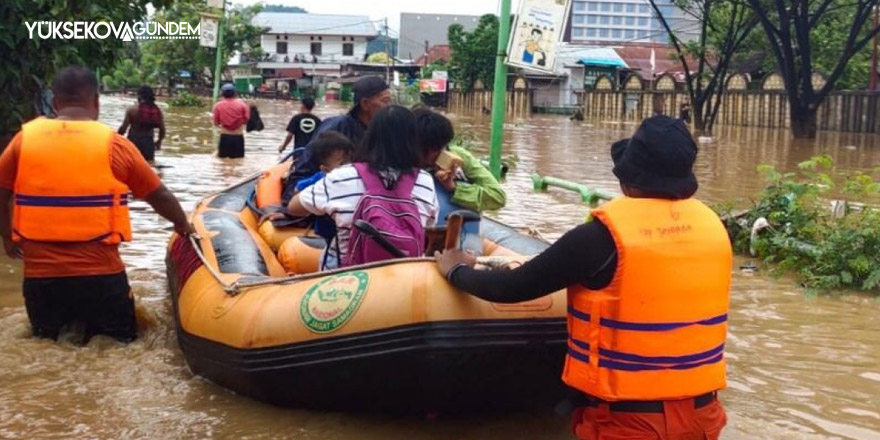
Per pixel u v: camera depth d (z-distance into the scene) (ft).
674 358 10.32
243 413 14.40
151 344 17.87
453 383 13.17
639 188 10.52
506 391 13.55
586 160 59.77
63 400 14.80
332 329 13.24
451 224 12.75
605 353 10.41
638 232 10.27
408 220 14.34
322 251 17.06
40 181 16.75
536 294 10.82
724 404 15.20
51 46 27.07
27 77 27.17
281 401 14.46
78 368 16.34
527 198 38.40
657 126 10.52
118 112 103.60
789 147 79.87
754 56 146.41
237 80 215.92
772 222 27.02
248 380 14.28
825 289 23.21
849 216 28.37
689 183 10.57
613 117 158.10
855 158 67.82
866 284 22.72
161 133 46.44
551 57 32.55
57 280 17.08
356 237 14.34
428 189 14.78
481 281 11.63
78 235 16.98
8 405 14.49
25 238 16.92
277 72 258.37
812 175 31.30
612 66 189.78
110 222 17.20
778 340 18.89
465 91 197.77
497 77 35.04
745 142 87.92
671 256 10.28
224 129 50.67
